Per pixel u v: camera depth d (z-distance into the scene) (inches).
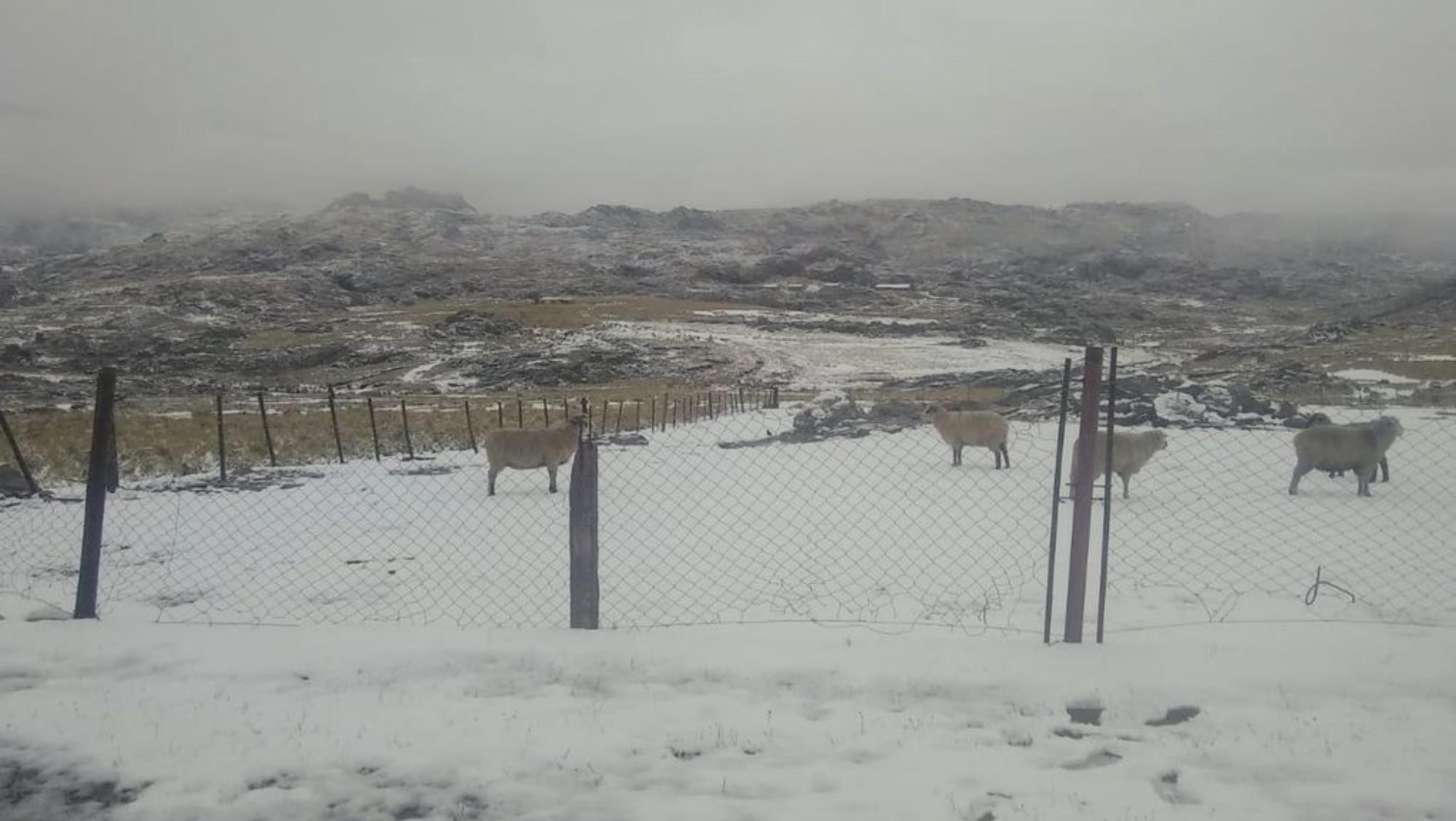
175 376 3312.0
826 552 425.7
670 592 363.9
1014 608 328.8
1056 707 234.8
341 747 220.7
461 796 202.7
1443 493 570.3
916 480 644.1
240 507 577.6
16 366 3472.0
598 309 5447.8
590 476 289.6
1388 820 188.4
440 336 3991.1
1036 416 1082.7
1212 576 378.3
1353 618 317.1
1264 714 229.1
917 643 274.2
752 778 206.4
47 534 496.7
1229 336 5093.5
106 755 219.1
